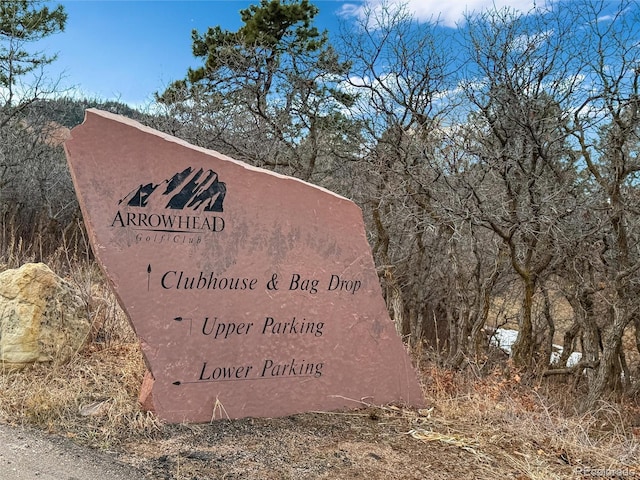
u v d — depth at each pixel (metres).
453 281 8.79
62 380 4.77
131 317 4.27
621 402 7.04
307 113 10.10
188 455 3.78
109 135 4.29
